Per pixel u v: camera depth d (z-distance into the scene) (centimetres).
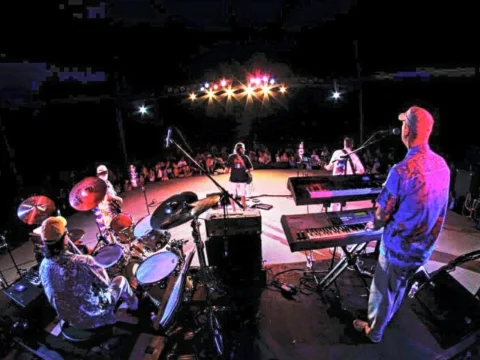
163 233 514
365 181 427
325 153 1154
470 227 585
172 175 1119
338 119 1650
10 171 905
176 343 367
